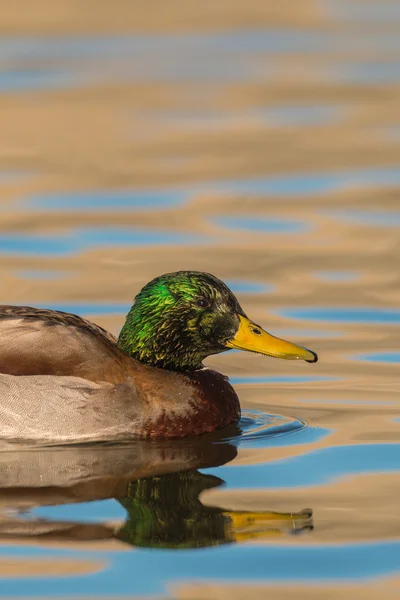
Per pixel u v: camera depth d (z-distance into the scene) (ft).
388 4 135.85
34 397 35.40
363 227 62.39
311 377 42.65
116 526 29.17
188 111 89.81
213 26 123.13
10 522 29.40
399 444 35.37
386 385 41.39
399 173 73.15
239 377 42.98
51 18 123.85
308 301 51.11
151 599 25.17
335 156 77.36
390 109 90.07
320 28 122.52
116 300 50.34
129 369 36.99
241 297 51.65
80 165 75.25
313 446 35.40
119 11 128.67
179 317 37.70
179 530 28.78
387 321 48.55
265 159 76.59
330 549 27.68
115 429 35.83
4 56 107.24
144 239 60.08
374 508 30.17
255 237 60.70
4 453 34.60
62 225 62.18
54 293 51.21
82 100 92.63
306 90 96.43
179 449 35.42
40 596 25.34
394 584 25.88
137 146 80.18
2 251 57.57
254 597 25.27
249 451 35.14
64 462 33.96
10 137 82.33
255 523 29.27
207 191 69.21
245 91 96.17
